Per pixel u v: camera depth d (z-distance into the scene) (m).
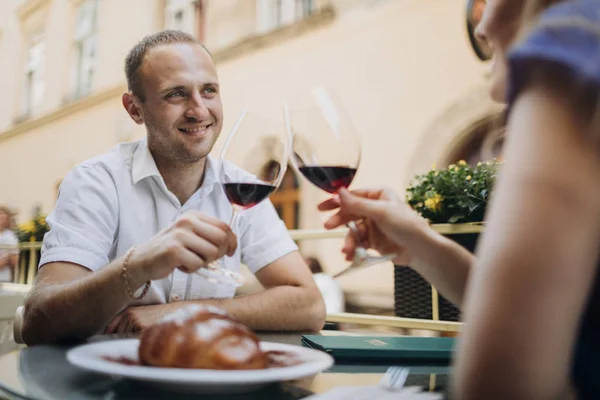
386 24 6.79
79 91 11.38
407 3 6.57
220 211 1.68
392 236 0.94
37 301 1.08
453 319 1.74
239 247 1.68
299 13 8.02
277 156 1.08
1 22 13.45
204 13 9.12
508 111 0.45
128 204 1.57
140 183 1.59
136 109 1.66
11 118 12.85
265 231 1.65
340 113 1.09
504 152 0.43
